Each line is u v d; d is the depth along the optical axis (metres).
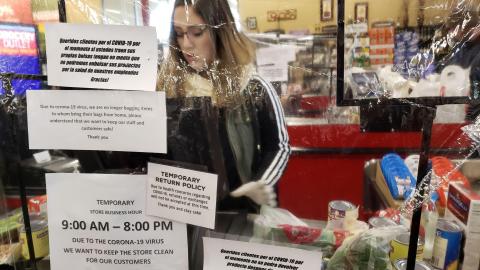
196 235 0.52
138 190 0.51
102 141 0.50
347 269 0.49
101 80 0.48
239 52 0.50
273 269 0.51
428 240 0.51
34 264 0.56
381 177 0.52
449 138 0.47
